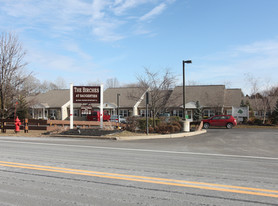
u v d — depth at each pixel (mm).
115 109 47969
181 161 9039
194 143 15250
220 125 31562
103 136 16969
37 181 6254
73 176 6738
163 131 19656
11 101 25469
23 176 6695
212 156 10312
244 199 5066
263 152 11875
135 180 6391
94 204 4777
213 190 5629
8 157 9453
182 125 21750
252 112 42125
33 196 5191
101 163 8484
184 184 6070
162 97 29453
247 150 12531
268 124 34656
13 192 5434
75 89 20438
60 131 19234
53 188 5715
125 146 13297
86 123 27516
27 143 14164
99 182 6199
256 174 7133
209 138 18469
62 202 4875
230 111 43406
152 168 7773
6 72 23656
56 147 12516
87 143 14484
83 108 20672
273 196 5250
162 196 5219
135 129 19750
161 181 6312
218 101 41969
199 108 40719
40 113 50250
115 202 4879
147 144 14367
